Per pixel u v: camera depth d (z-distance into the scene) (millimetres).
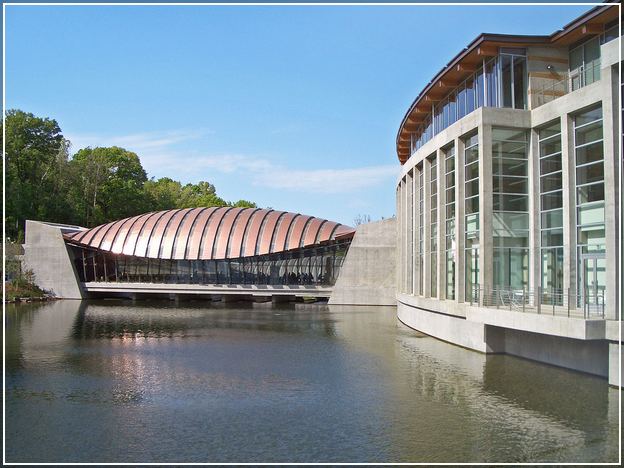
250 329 37312
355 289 60750
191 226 67062
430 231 36250
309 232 64312
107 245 67375
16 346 29203
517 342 25641
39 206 80688
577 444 13469
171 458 12688
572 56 27406
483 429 14672
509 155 27141
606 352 20688
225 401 17828
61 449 13352
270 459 12586
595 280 22609
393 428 14805
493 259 26828
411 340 31797
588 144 23078
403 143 48406
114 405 17359
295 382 20594
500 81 27484
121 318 44344
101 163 92750
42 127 90062
